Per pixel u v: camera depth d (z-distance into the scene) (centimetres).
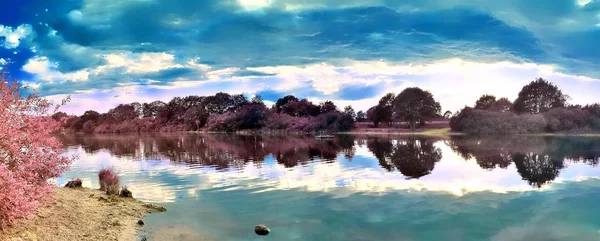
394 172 2802
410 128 11538
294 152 4650
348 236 1329
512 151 4316
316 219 1538
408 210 1667
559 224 1453
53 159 1364
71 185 2155
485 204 1764
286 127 12488
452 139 7012
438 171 2823
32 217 1295
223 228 1411
